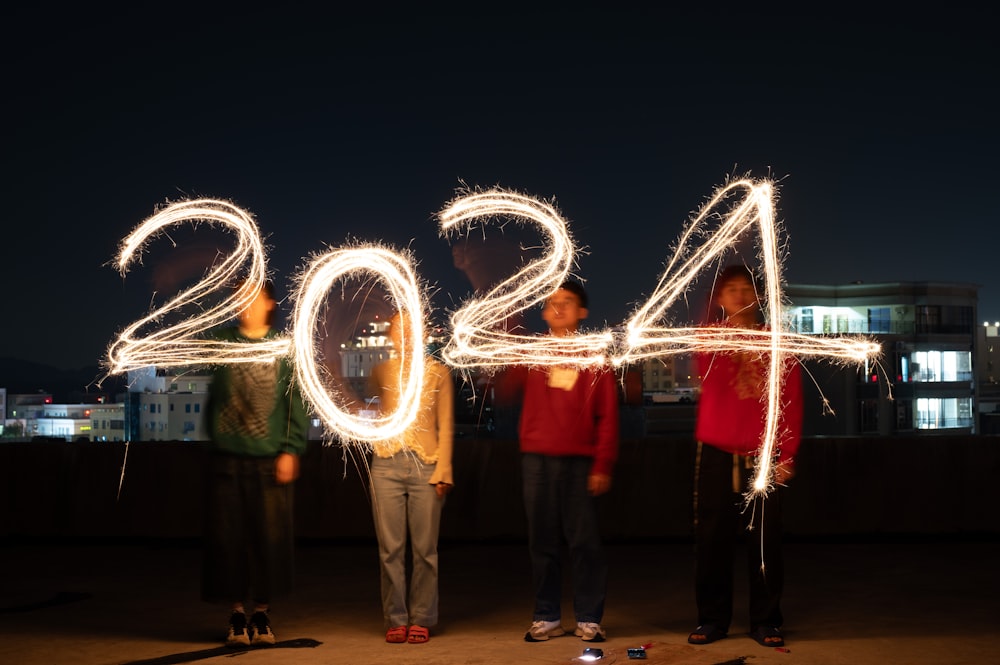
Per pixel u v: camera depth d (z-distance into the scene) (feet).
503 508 28.17
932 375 158.10
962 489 28.14
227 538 17.13
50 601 20.90
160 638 17.48
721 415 16.98
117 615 19.51
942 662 15.19
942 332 159.53
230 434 17.21
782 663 15.20
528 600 20.97
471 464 28.35
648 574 23.66
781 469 16.84
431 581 17.35
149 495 28.53
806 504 28.04
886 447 28.19
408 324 17.67
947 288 160.15
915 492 28.14
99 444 28.76
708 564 16.92
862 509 28.12
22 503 28.53
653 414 97.81
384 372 17.63
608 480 17.16
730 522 16.94
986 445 28.19
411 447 17.37
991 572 23.38
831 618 18.58
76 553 26.84
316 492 28.12
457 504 28.19
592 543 17.17
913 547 26.89
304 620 19.04
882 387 132.05
